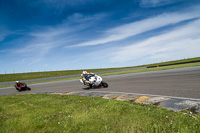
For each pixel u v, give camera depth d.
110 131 2.66
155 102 4.60
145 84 8.91
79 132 2.74
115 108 4.02
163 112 3.46
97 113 3.75
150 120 2.99
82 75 10.33
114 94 6.69
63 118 3.63
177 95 5.20
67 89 11.18
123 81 12.04
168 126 2.64
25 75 43.53
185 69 16.27
